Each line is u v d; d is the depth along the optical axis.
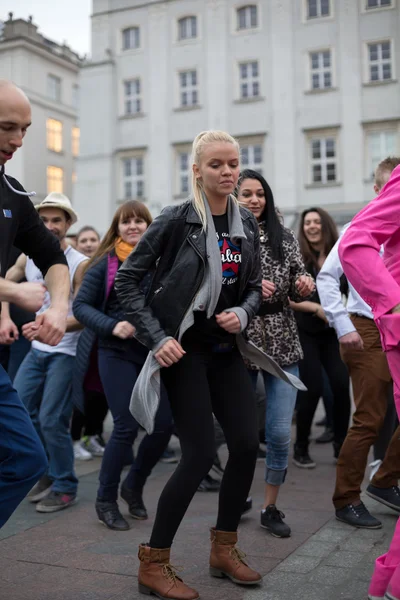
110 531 4.00
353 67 29.11
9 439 2.58
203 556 3.52
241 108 30.59
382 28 28.81
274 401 3.90
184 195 31.64
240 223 3.10
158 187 32.03
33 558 3.53
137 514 4.24
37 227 2.89
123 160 32.88
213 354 3.08
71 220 4.99
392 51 28.80
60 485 4.52
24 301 2.35
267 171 30.23
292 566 3.31
